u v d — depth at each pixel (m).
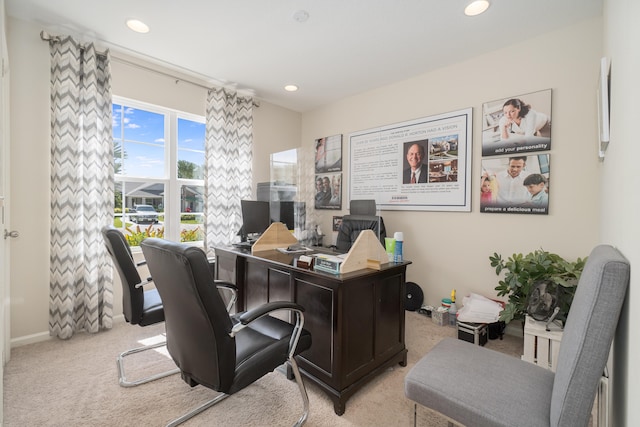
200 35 2.50
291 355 1.44
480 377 1.19
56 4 2.12
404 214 3.38
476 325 2.41
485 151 2.76
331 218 4.08
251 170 3.76
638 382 0.71
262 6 2.13
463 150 2.91
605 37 1.79
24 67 2.31
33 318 2.39
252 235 2.73
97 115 2.59
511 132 2.61
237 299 2.33
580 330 0.89
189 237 3.40
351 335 1.69
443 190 3.06
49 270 2.46
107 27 2.39
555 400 0.93
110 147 2.64
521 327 2.58
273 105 4.15
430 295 3.18
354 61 2.93
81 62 2.53
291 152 3.43
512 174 2.61
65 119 2.40
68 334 2.43
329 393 1.66
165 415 1.59
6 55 2.02
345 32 2.45
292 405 1.68
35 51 2.36
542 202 2.46
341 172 3.98
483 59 2.78
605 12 1.84
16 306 2.31
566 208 2.35
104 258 2.62
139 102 2.93
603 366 0.85
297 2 2.10
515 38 2.51
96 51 2.59
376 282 1.85
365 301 1.78
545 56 2.43
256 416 1.59
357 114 3.80
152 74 2.99
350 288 1.67
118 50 2.74
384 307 1.93
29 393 1.75
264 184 3.13
